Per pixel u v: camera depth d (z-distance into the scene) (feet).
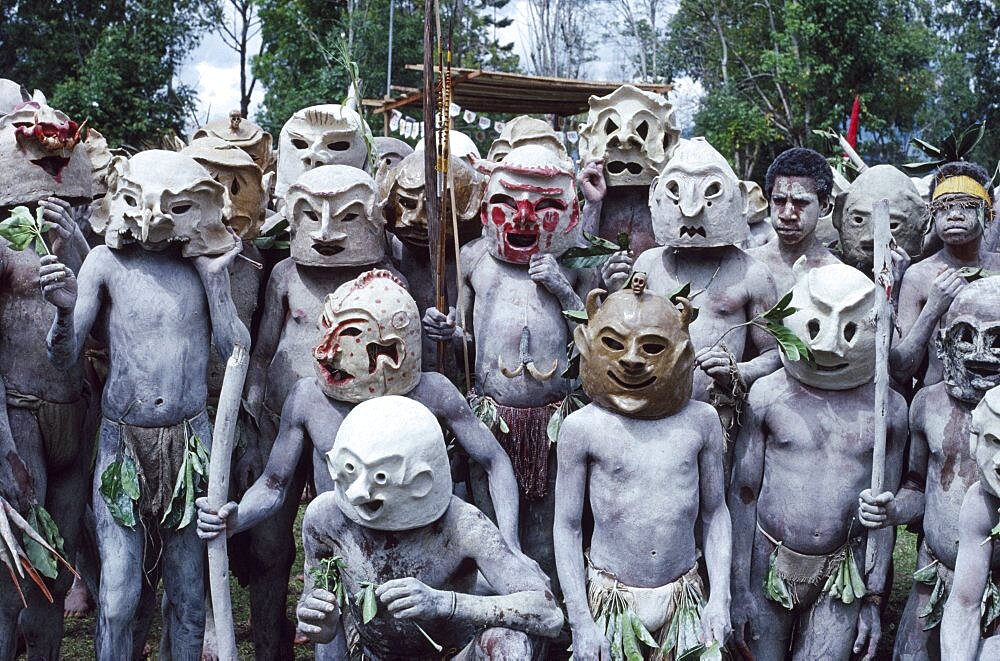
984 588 14.38
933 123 88.12
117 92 60.23
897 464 16.08
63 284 14.98
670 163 17.70
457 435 16.35
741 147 81.00
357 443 12.89
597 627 14.62
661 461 14.70
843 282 15.55
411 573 13.62
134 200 15.80
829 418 15.92
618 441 14.78
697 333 17.52
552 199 17.75
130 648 16.44
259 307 19.12
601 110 20.56
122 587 16.07
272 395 17.90
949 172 18.83
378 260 17.88
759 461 16.25
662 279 18.01
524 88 36.37
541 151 18.12
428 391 16.08
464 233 19.29
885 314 14.79
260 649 19.06
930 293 16.89
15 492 16.02
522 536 18.34
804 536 16.02
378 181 20.58
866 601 16.21
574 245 18.30
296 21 54.08
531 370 17.80
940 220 18.38
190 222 16.01
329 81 50.03
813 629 16.22
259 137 20.79
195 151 18.20
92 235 20.83
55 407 16.66
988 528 14.28
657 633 14.75
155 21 63.36
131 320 15.96
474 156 21.38
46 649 17.57
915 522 16.87
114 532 16.08
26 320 16.38
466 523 13.58
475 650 14.16
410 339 15.53
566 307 17.94
